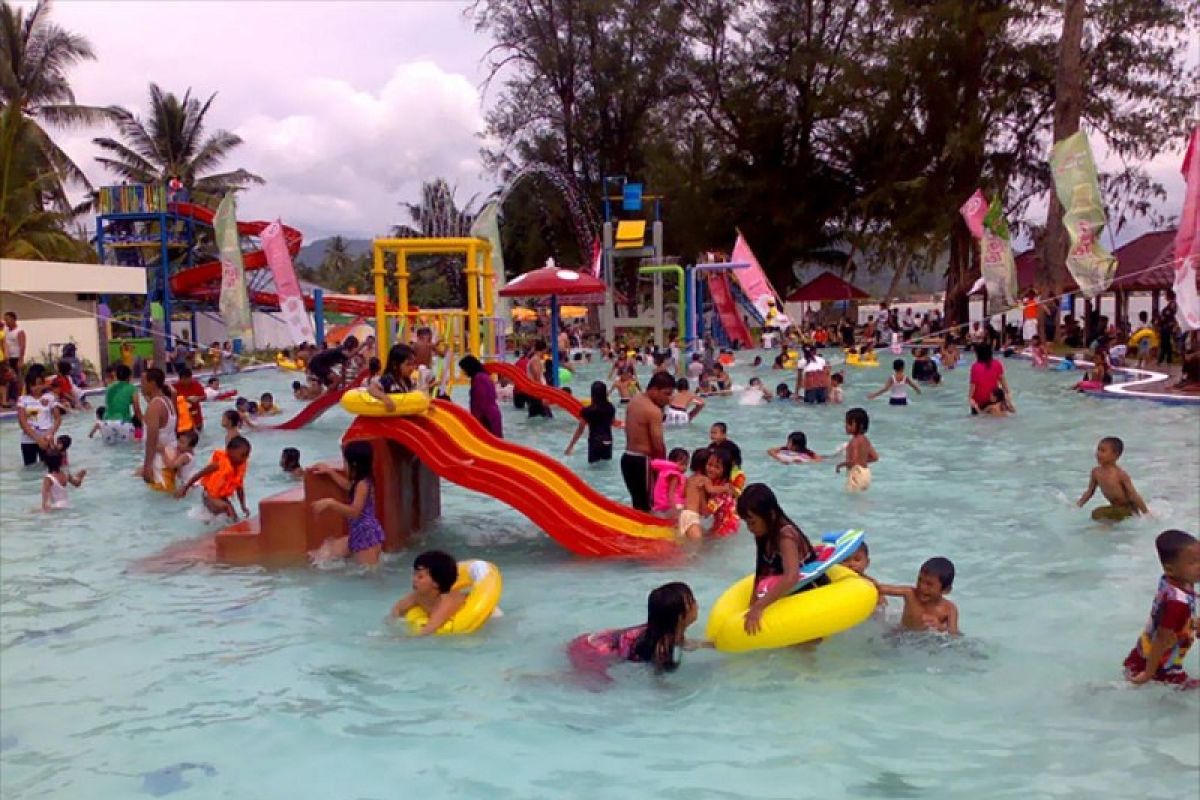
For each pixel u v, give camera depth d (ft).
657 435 29.94
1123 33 108.06
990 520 27.61
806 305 166.40
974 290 108.27
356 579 23.34
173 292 112.68
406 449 27.40
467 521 29.71
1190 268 54.65
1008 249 88.58
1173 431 43.19
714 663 17.13
